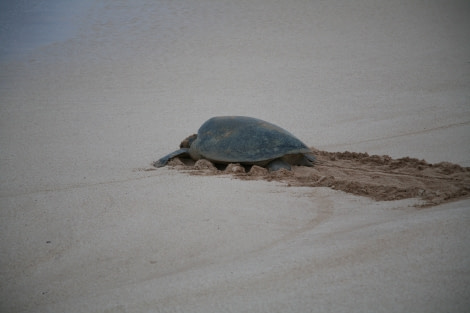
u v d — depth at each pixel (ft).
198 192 88.38
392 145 127.13
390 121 150.61
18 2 329.11
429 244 57.52
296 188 90.02
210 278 54.75
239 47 247.91
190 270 58.23
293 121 152.05
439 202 77.25
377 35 266.16
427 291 48.01
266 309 47.37
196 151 110.63
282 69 215.31
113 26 281.95
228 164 105.60
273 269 55.57
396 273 51.96
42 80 202.90
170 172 104.63
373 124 148.15
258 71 213.05
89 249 66.39
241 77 205.46
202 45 251.19
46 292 55.88
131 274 58.90
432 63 218.59
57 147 129.80
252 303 48.65
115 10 312.50
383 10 311.27
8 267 62.34
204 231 70.49
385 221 69.10
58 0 334.85
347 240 61.93
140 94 185.57
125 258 63.31
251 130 106.01
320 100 175.11
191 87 193.26
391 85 191.42
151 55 237.25
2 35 263.29
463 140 128.16
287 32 271.90
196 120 154.81
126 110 166.61
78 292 55.26
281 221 73.82
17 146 130.62
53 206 84.23
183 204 82.12
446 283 48.91
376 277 51.65
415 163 105.91
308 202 82.23
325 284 51.24
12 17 296.92
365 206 78.84
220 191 88.58
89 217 78.28
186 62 226.79
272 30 275.39
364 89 187.42
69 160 118.01
